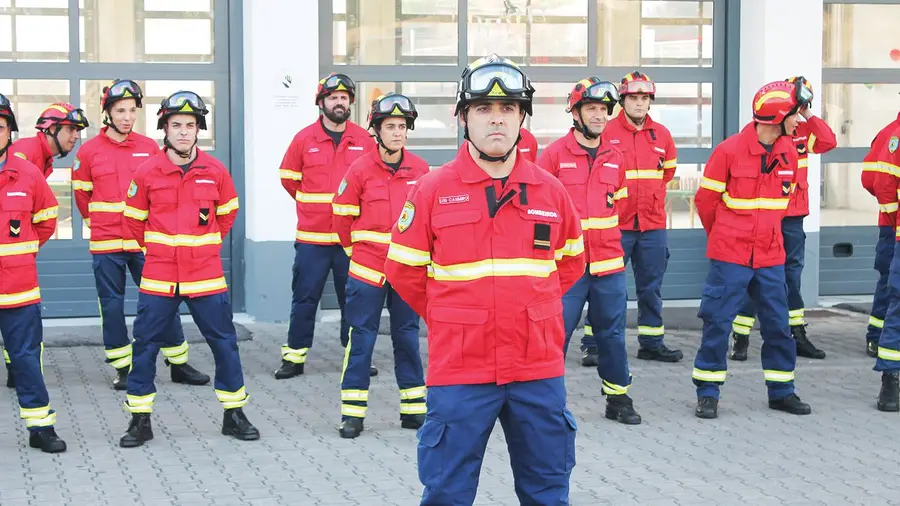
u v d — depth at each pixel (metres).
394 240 4.57
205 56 11.45
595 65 12.11
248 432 7.17
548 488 4.51
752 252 7.74
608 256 7.48
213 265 7.10
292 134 10.97
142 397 7.07
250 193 11.24
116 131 8.76
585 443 7.11
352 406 7.29
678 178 12.36
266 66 10.91
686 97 12.30
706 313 7.79
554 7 11.99
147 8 11.30
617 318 7.55
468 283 4.42
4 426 7.55
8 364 8.66
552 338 4.50
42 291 11.16
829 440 7.21
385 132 7.38
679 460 6.73
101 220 8.62
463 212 4.44
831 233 12.57
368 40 11.68
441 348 4.45
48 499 5.98
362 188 7.41
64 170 11.18
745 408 8.05
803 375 9.15
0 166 6.83
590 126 7.53
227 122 11.50
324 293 11.77
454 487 4.42
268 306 11.14
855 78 12.56
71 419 7.71
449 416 4.41
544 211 4.50
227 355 7.16
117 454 6.85
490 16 11.88
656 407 8.08
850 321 11.42
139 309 7.05
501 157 4.44
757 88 11.93
